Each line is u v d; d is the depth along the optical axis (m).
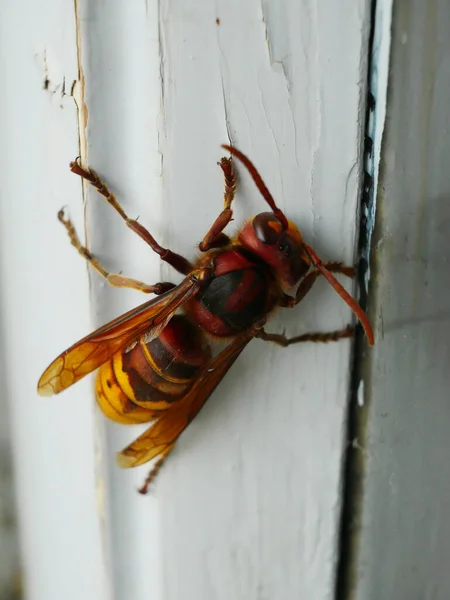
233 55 0.11
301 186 0.11
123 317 0.12
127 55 0.11
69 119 0.12
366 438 0.12
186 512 0.13
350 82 0.11
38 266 0.13
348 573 0.13
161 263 0.12
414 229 0.12
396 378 0.12
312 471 0.12
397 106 0.11
